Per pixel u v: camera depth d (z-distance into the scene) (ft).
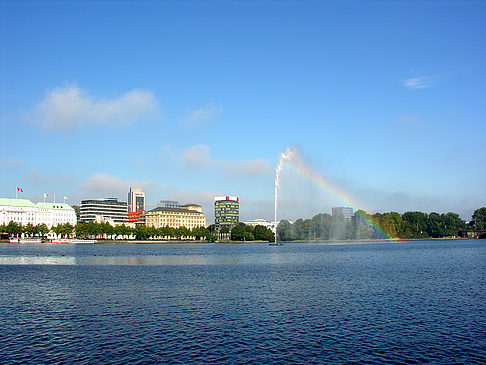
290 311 156.04
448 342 119.14
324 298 182.39
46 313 153.69
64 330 130.82
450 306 165.89
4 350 112.68
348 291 201.77
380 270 303.89
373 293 195.93
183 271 298.76
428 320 142.92
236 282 234.58
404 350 112.68
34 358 106.63
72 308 162.09
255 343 117.91
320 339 121.60
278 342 118.73
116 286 218.79
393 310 158.20
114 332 128.47
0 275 272.92
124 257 463.01
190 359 105.81
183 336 124.26
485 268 317.63
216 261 401.49
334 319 144.05
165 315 149.69
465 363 103.81
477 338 122.72
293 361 104.63
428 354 109.70
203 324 137.08
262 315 149.59
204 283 230.27
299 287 214.69
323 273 282.77
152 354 109.29
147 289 208.13
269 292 198.49
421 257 451.53
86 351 111.65
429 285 222.28
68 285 223.10
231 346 115.34
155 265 352.69
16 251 586.86
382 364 102.99
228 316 147.95
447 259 418.31
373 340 120.88
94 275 271.90
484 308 162.20
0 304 170.81
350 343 118.11
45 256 474.90
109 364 102.58
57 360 105.19
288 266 340.18
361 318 145.59
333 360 105.50
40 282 236.02
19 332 128.88
